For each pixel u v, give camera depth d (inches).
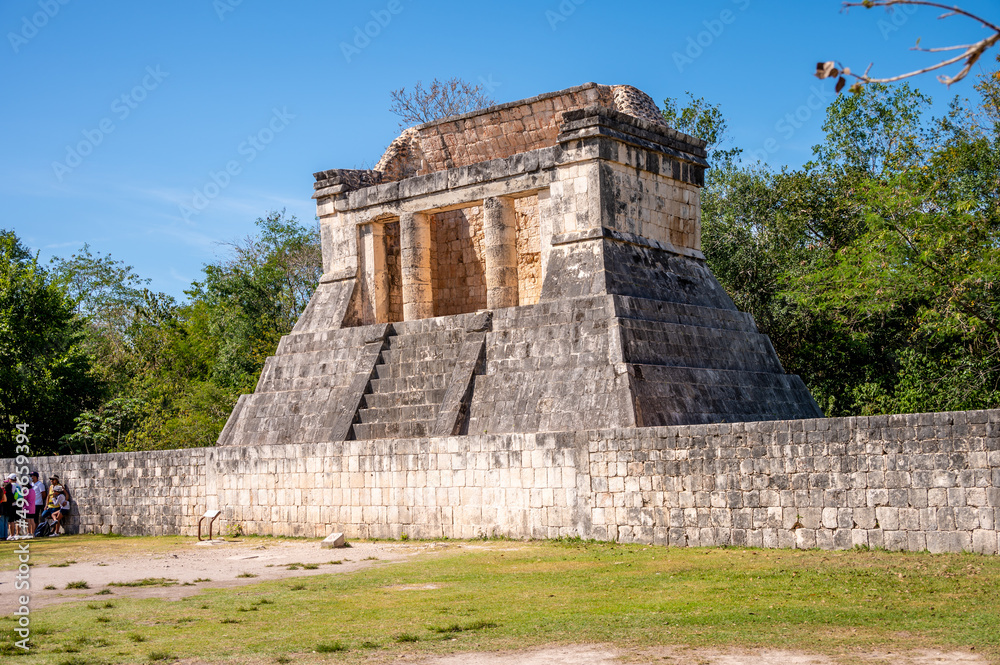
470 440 850.8
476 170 1105.4
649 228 1051.3
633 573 603.8
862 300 1174.3
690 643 410.6
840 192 1445.6
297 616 500.7
